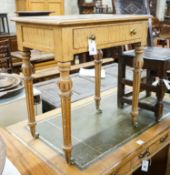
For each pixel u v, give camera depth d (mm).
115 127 1353
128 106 1623
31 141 1225
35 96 1583
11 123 1505
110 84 2035
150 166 1466
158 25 3914
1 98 1475
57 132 1301
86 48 959
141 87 1448
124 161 1083
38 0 3846
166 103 1670
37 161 1071
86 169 1016
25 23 1012
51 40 918
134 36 1177
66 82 930
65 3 4668
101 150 1144
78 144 1188
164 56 1405
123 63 1487
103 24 1000
